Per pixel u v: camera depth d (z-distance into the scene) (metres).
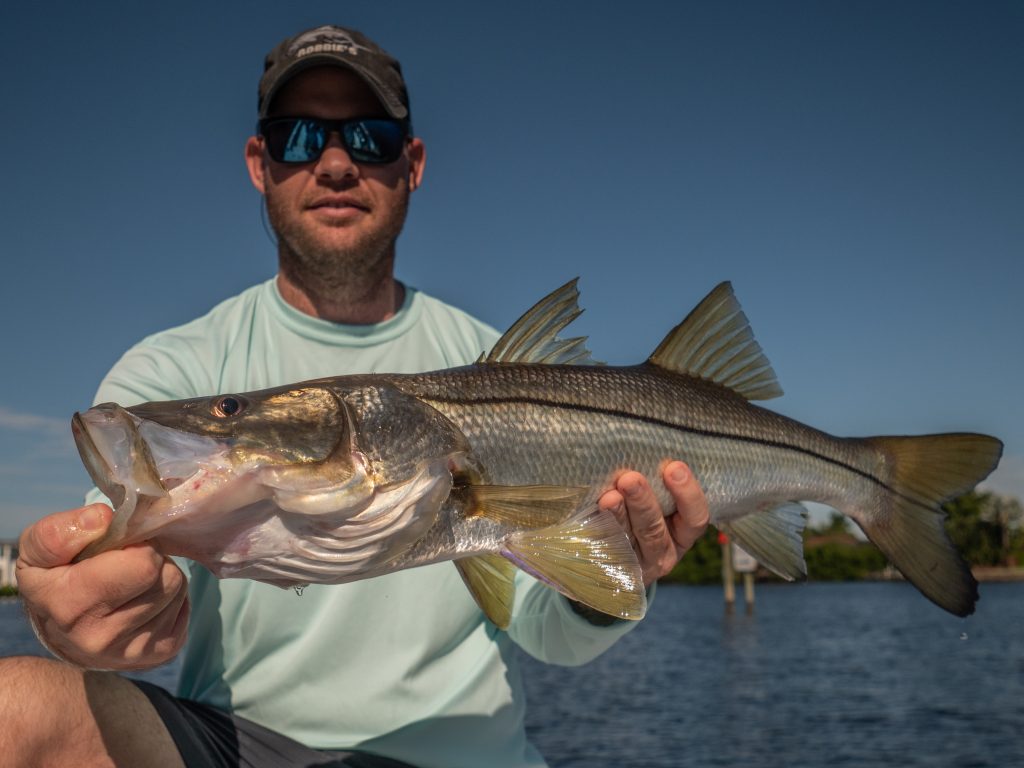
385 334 0.86
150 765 0.57
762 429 0.74
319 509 0.50
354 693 0.73
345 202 0.83
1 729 0.50
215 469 0.47
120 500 0.43
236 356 0.83
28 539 0.43
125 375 0.76
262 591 0.73
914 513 0.80
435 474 0.55
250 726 0.69
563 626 0.74
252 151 0.93
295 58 0.84
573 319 0.68
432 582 0.76
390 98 0.86
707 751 2.22
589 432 0.65
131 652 0.45
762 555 0.75
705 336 0.73
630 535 0.63
